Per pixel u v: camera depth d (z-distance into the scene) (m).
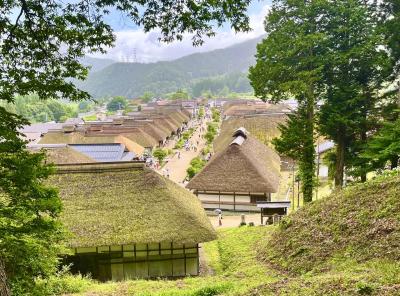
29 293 10.85
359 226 14.34
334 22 28.97
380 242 12.71
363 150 28.77
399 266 10.09
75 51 8.50
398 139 23.72
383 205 14.63
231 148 35.97
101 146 47.41
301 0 28.59
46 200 9.60
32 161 9.12
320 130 30.73
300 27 28.88
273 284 10.80
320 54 29.41
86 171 21.44
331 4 28.39
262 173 34.31
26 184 9.10
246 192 34.03
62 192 20.45
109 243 18.25
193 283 14.72
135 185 20.86
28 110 131.25
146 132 72.25
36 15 7.80
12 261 9.92
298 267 14.20
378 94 31.78
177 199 20.67
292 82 27.92
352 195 16.75
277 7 29.81
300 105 31.67
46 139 59.59
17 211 9.55
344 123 28.75
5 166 8.87
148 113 102.56
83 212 19.48
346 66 30.06
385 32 29.38
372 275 9.46
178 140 85.31
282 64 29.25
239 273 15.49
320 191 39.72
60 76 8.74
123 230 18.75
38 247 10.14
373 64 28.34
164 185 21.08
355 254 12.98
